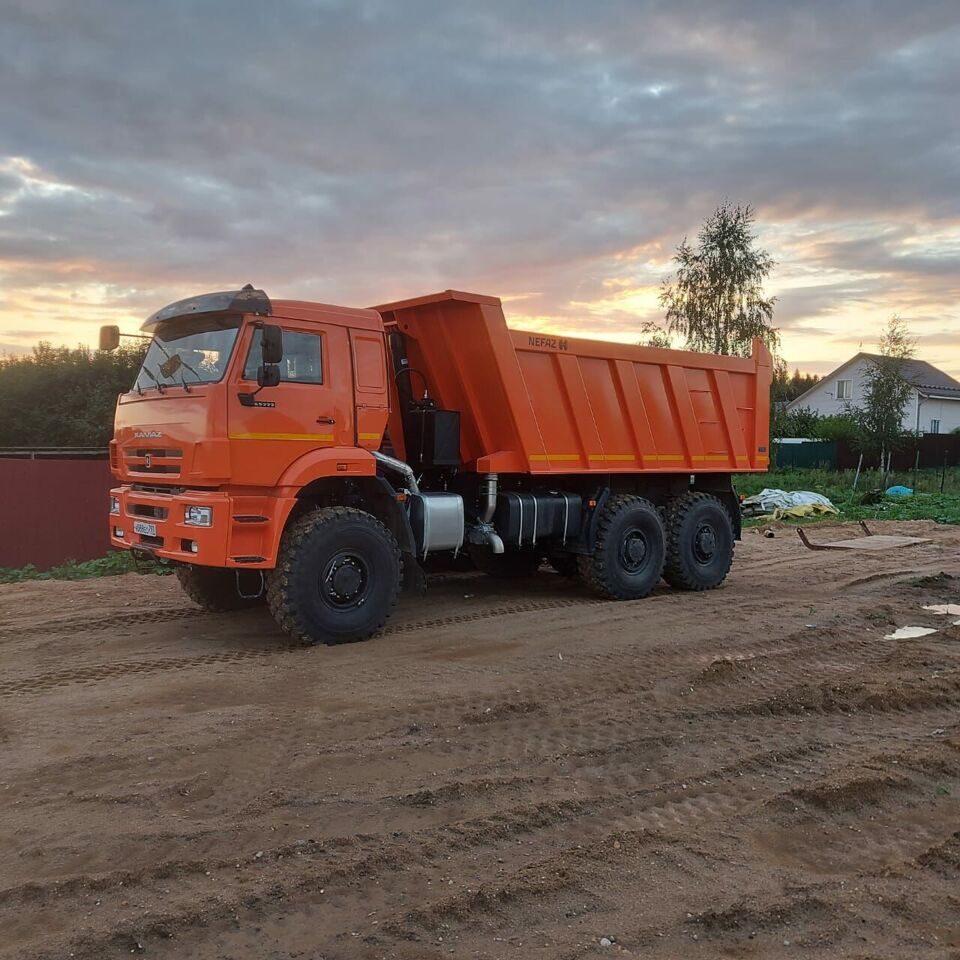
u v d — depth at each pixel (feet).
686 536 33.78
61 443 99.96
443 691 19.69
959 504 75.87
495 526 29.96
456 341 28.84
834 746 16.48
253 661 22.40
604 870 11.78
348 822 13.10
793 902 11.02
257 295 22.81
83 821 13.10
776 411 110.52
